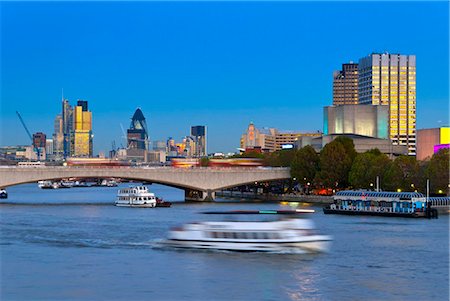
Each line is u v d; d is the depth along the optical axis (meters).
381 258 165.25
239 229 171.88
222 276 145.88
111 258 165.38
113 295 131.38
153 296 130.62
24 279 143.75
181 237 177.50
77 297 130.12
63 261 161.88
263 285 138.88
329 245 179.88
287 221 172.62
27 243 188.50
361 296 131.38
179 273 148.75
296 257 165.88
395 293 133.25
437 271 151.62
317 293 133.25
